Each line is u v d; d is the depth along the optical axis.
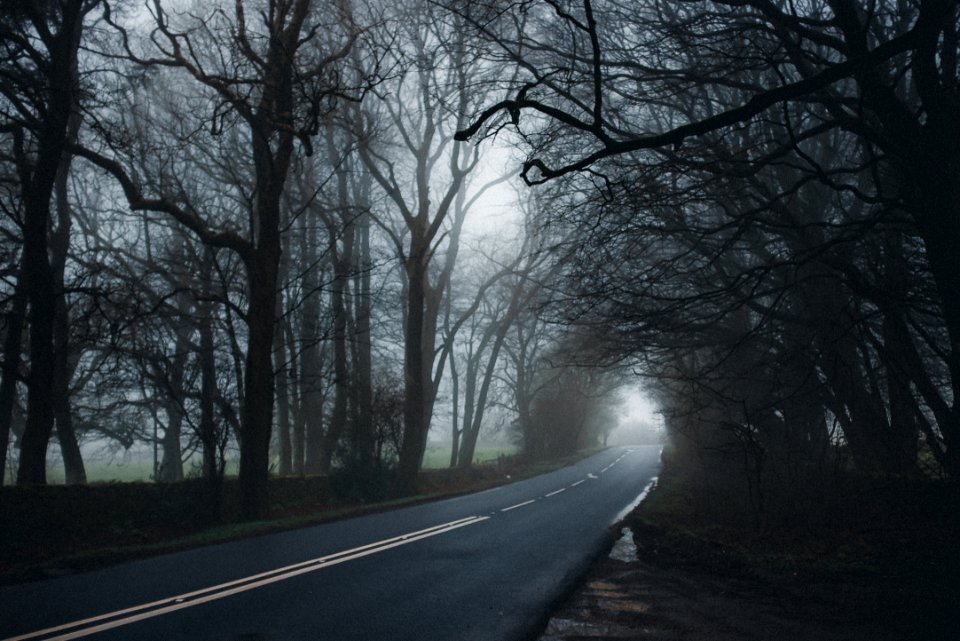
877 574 8.61
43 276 16.12
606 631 6.20
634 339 16.05
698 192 13.58
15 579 8.73
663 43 13.16
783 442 18.42
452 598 7.52
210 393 17.08
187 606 7.05
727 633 6.13
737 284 13.07
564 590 7.99
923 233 10.52
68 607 7.02
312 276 30.86
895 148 10.80
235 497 17.56
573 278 14.11
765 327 16.89
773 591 7.93
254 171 26.47
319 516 16.72
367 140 21.97
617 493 24.77
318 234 32.19
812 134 11.18
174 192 24.09
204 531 14.29
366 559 10.17
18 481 15.57
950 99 10.82
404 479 24.48
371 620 6.52
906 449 15.33
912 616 6.61
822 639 5.93
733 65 11.87
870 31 14.19
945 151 10.32
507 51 12.06
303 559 10.20
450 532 13.53
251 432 17.31
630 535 12.91
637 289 13.96
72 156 24.06
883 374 16.94
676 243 16.70
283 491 19.66
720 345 18.17
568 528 14.17
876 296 11.79
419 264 26.14
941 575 8.20
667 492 22.30
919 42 6.14
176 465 31.59
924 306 13.91
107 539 13.20
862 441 16.55
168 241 29.77
